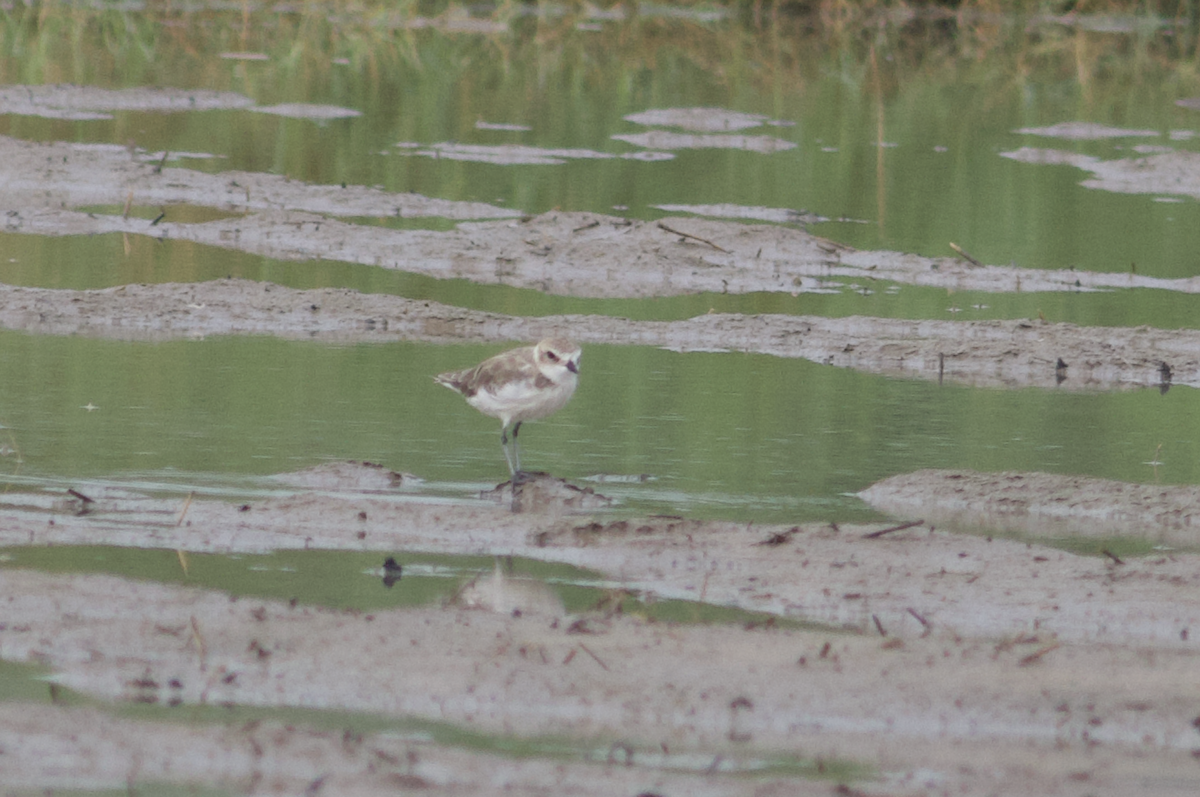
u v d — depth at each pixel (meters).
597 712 8.16
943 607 9.84
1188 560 10.72
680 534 11.04
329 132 29.98
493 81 37.25
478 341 16.94
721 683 8.52
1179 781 7.58
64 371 14.91
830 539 10.98
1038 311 18.77
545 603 9.71
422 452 12.85
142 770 7.41
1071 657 9.00
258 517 11.13
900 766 7.67
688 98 35.62
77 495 11.25
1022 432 14.05
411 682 8.42
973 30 47.16
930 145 31.23
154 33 41.25
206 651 8.73
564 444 13.25
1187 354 17.20
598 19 47.69
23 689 8.19
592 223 22.67
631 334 17.48
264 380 14.91
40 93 31.77
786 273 20.84
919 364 16.77
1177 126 34.34
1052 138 32.53
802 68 41.00
